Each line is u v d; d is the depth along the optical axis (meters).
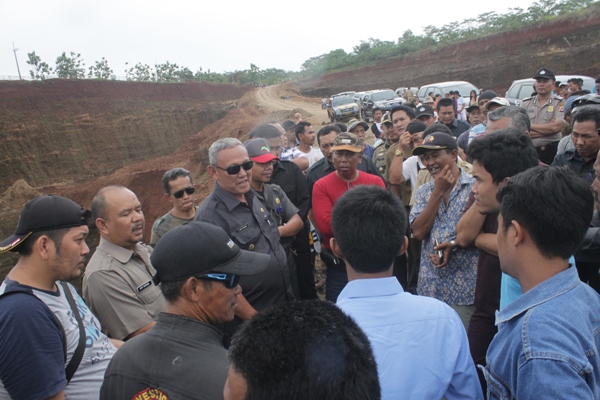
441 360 1.86
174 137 54.59
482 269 2.77
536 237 1.70
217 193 3.62
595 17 32.47
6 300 2.24
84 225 2.61
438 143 3.20
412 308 1.93
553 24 35.16
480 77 40.06
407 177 5.63
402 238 2.07
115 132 47.88
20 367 2.17
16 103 41.34
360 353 1.25
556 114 6.82
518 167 2.53
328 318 1.29
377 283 2.02
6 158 39.41
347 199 2.14
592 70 31.20
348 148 4.25
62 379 2.29
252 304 3.52
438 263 3.14
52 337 2.28
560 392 1.42
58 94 44.72
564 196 1.66
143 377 1.83
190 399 1.77
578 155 4.27
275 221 3.96
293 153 6.53
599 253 3.20
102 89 48.84
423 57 49.16
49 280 2.51
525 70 36.38
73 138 44.12
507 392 1.68
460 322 1.99
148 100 53.34
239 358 1.25
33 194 37.31
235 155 3.52
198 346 1.89
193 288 1.99
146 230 29.30
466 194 3.19
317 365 1.17
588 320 1.62
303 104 52.44
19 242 2.43
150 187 34.72
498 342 1.78
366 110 26.06
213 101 62.12
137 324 3.11
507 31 38.94
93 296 3.13
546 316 1.59
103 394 1.90
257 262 2.16
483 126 5.94
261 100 59.47
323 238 4.77
